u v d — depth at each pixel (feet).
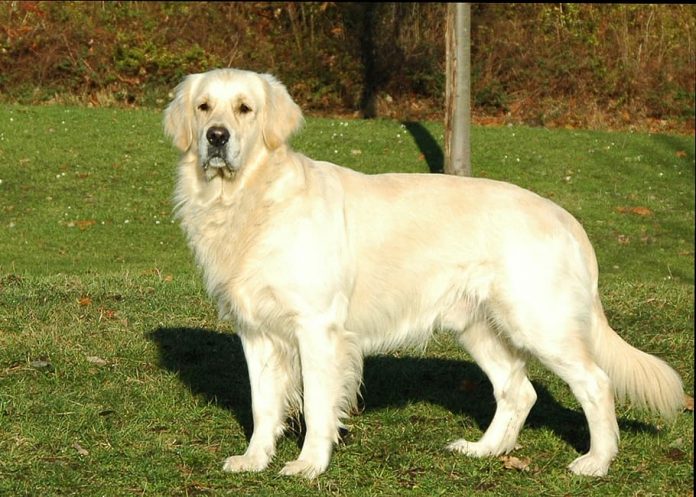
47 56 92.68
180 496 21.85
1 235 58.90
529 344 23.48
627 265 59.31
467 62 74.08
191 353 32.48
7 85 91.86
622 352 24.26
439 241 23.72
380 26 99.81
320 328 22.81
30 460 23.47
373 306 23.95
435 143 84.07
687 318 38.75
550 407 29.19
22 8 93.91
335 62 99.81
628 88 99.86
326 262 22.76
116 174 72.18
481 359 25.62
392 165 78.02
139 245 58.80
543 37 101.04
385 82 100.12
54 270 50.80
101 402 27.61
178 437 25.55
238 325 24.08
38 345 31.76
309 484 22.53
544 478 23.63
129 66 94.53
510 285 23.34
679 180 79.15
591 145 85.66
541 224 23.61
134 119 84.79
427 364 32.78
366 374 31.60
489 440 25.34
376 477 23.29
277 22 101.55
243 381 30.27
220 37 99.25
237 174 23.25
